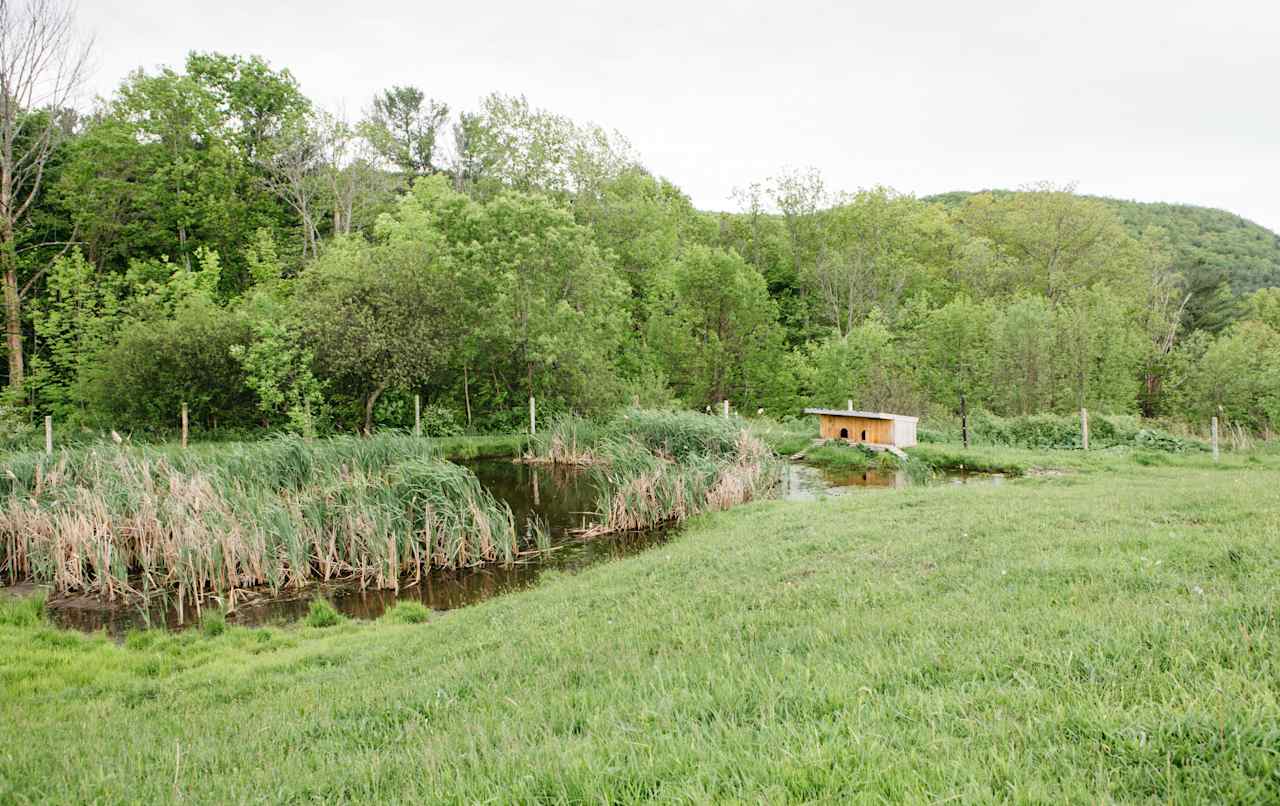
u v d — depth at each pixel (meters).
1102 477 16.64
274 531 12.44
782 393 37.91
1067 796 2.96
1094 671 4.26
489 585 12.30
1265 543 6.97
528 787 3.63
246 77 41.91
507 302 27.38
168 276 33.97
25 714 6.66
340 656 8.38
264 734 5.60
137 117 38.16
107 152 35.72
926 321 37.12
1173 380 31.44
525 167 42.19
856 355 32.56
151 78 38.38
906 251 57.84
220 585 11.77
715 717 4.38
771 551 10.14
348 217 40.91
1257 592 5.39
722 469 18.12
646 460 17.59
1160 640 4.61
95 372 24.67
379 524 12.76
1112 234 53.06
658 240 44.81
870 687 4.42
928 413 29.56
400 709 5.82
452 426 28.09
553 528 16.19
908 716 4.00
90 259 35.66
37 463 14.30
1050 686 4.16
